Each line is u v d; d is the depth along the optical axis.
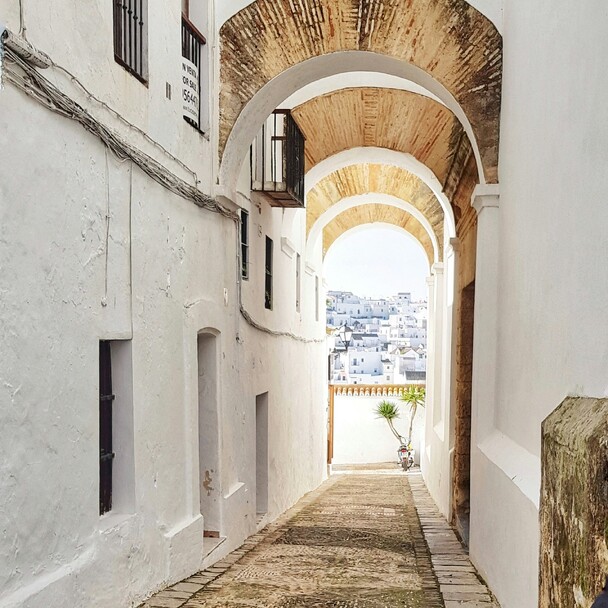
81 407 3.88
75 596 3.71
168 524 5.27
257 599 4.73
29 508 3.33
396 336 103.62
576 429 3.05
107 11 4.32
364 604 4.65
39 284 3.45
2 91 3.12
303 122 10.62
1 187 3.13
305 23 6.80
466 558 6.76
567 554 3.04
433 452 13.92
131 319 4.61
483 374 6.30
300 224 13.13
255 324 8.44
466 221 9.18
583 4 3.61
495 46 6.46
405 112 10.37
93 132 3.99
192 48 6.39
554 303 4.06
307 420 14.22
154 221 5.05
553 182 4.18
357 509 11.32
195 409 5.90
